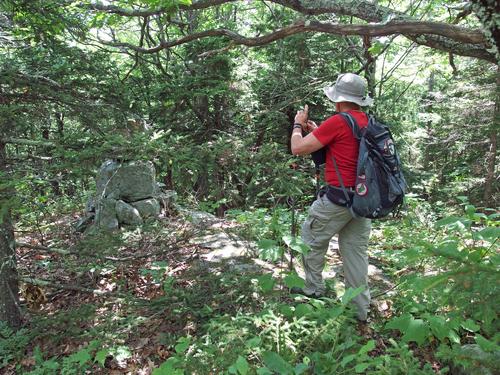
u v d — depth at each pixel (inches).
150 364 127.6
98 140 151.4
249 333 109.2
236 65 408.5
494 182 464.8
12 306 161.5
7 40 176.7
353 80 125.3
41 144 142.3
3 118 136.3
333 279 157.6
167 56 422.0
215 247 202.2
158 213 261.6
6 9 168.2
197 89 372.2
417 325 109.1
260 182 153.8
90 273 184.9
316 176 134.6
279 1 208.2
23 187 146.9
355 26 161.9
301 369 92.0
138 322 142.9
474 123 480.7
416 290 60.5
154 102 402.0
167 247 185.9
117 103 175.3
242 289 146.6
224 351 100.5
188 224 246.8
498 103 420.2
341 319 108.7
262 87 426.0
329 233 129.6
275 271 169.8
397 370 95.0
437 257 61.3
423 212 259.3
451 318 104.7
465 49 158.4
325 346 111.7
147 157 142.7
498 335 61.5
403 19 167.9
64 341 144.9
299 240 123.4
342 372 95.5
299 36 399.5
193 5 227.6
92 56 189.0
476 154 520.1
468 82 458.0
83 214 264.8
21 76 151.6
